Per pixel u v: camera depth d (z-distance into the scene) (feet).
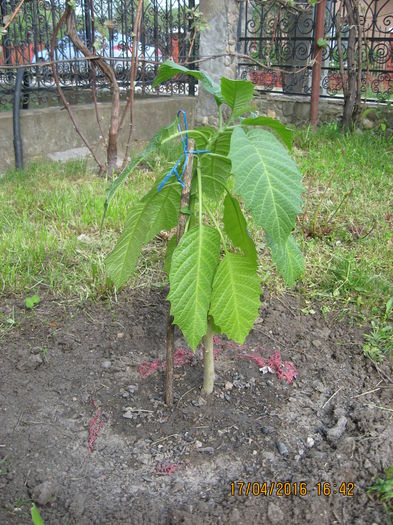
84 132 11.13
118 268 4.73
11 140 10.07
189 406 4.72
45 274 6.47
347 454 4.33
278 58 14.23
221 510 3.86
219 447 4.37
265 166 3.52
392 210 8.55
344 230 7.77
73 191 8.78
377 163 10.61
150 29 12.58
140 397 4.83
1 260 6.49
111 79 9.63
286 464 4.25
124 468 4.19
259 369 5.20
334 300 6.31
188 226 4.27
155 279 6.51
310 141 12.12
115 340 5.53
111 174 9.98
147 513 3.84
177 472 4.17
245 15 13.94
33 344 5.41
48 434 4.42
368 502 3.95
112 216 7.82
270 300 6.28
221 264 4.05
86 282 6.32
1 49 10.42
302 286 6.53
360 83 12.91
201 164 4.47
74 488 4.01
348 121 13.21
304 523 3.80
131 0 11.90
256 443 4.42
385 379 5.18
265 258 7.04
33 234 7.22
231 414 4.67
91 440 4.39
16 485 4.00
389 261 7.04
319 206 7.78
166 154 10.94
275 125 3.93
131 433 4.48
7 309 5.87
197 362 5.25
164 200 4.53
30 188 9.00
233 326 4.07
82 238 7.33
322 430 4.59
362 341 5.67
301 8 13.10
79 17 11.65
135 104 11.98
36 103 11.36
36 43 10.66
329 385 5.08
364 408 4.76
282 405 4.82
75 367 5.15
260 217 3.47
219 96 4.17
